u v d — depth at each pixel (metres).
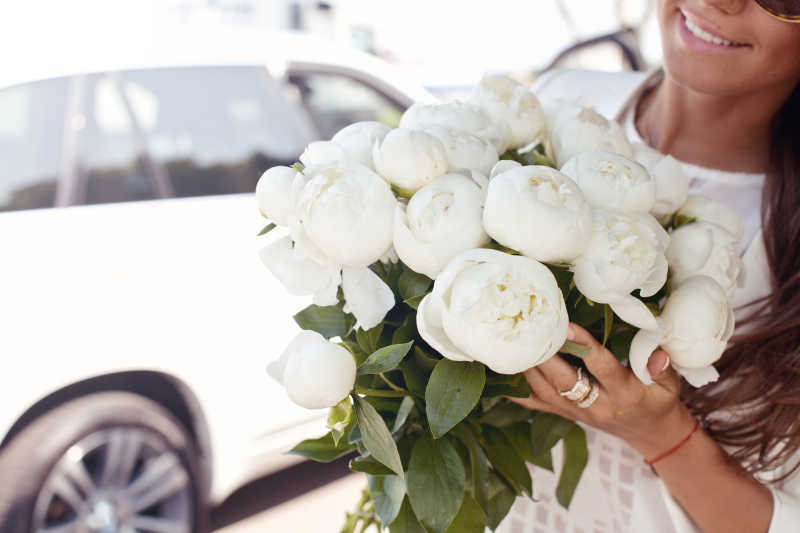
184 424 2.42
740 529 0.99
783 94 1.07
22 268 2.14
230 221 2.42
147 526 2.36
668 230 0.87
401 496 0.77
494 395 0.81
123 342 2.23
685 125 1.19
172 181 2.41
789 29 0.95
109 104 2.43
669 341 0.77
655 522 1.12
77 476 2.21
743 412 1.04
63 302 2.16
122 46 2.54
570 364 0.87
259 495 2.84
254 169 2.54
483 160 0.73
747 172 1.17
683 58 1.04
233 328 2.38
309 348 0.68
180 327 2.31
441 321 0.65
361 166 0.68
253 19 7.34
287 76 2.72
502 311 0.61
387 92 2.94
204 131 2.52
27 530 2.11
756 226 1.15
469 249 0.66
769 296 1.05
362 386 0.78
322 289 0.73
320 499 2.89
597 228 0.67
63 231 2.22
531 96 0.84
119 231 2.28
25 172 2.29
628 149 0.85
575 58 2.67
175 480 2.39
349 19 7.54
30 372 2.11
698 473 0.98
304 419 2.52
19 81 2.39
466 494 0.82
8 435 2.11
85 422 2.21
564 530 1.20
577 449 0.98
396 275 0.80
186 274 2.33
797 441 0.98
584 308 0.78
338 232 0.66
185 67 2.56
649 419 0.90
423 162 0.67
